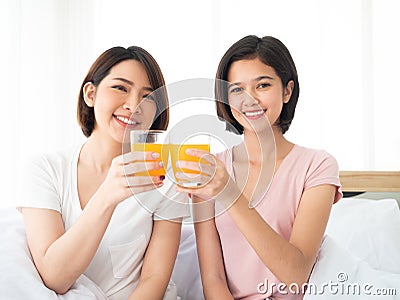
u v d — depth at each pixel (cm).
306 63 314
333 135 310
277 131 161
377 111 304
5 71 309
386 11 304
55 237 145
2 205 306
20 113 318
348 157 307
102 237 142
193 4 330
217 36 326
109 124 149
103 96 148
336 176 157
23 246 147
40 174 154
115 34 338
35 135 327
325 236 167
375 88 305
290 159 161
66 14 341
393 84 301
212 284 153
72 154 161
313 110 312
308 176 157
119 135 149
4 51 309
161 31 334
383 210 219
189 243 186
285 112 160
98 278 152
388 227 212
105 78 148
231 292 158
